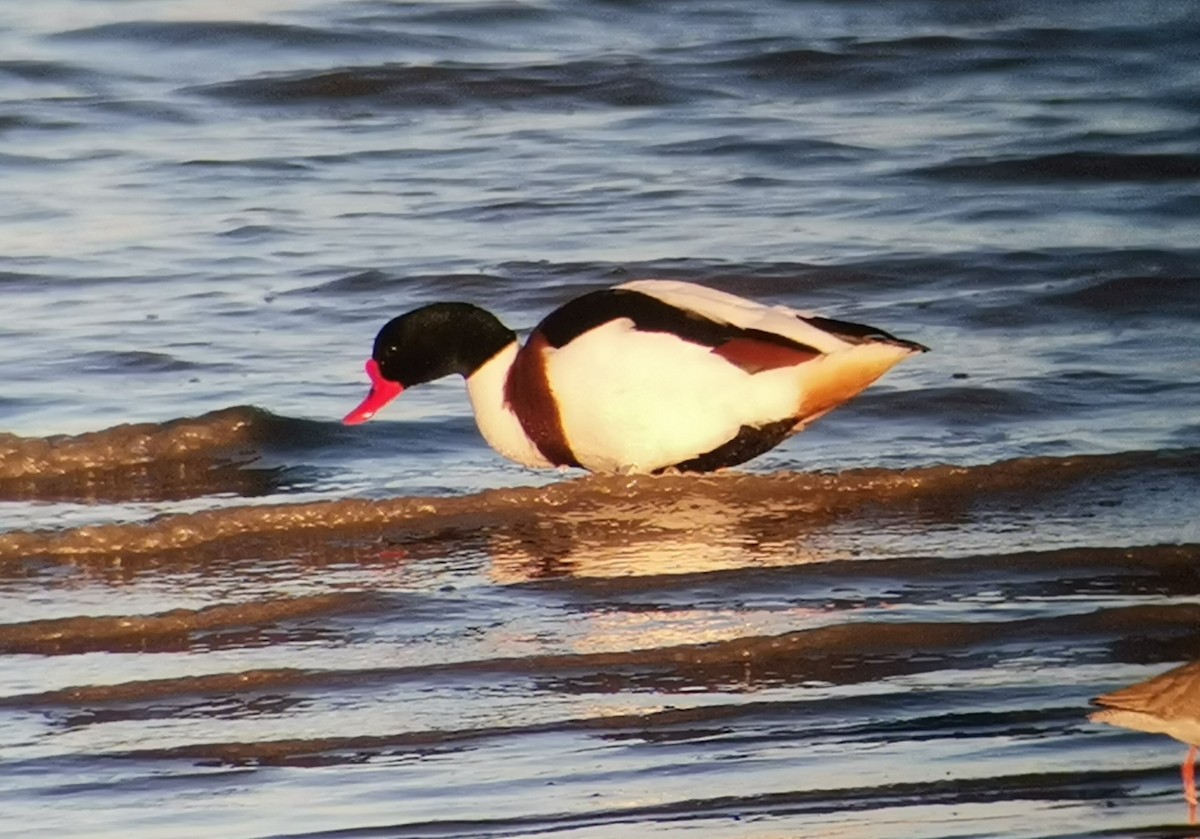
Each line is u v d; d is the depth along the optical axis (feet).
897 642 35.83
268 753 32.12
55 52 79.20
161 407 48.47
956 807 30.14
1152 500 42.93
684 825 29.63
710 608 37.47
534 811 30.07
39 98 74.64
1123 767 31.35
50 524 42.65
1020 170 67.10
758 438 42.32
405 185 65.31
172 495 44.32
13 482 44.93
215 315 53.98
